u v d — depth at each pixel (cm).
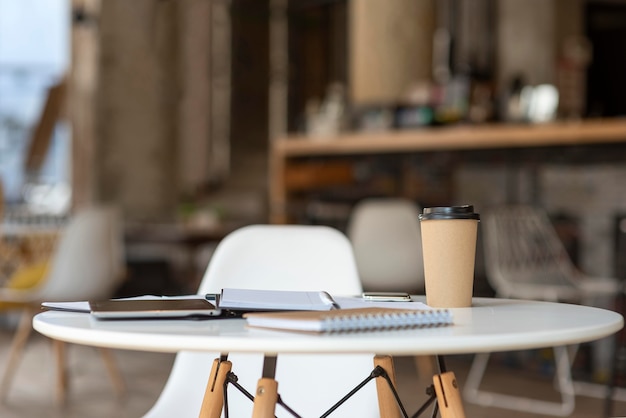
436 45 811
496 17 852
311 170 578
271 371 121
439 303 143
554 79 862
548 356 479
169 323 118
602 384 446
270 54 1186
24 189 912
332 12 1138
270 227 192
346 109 605
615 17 1229
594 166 493
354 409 179
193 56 1140
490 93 561
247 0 1133
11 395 432
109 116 839
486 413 388
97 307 123
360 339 102
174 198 876
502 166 541
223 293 134
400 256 454
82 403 414
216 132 1151
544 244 464
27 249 517
